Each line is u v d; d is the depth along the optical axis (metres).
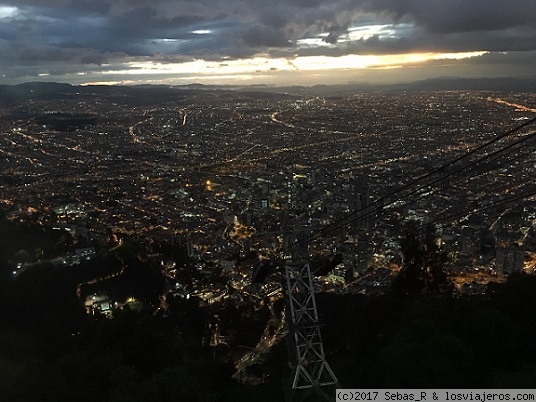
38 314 33.44
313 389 15.02
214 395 16.47
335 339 24.11
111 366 18.36
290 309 16.03
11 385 16.45
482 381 13.95
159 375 16.09
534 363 15.68
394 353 14.59
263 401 18.81
